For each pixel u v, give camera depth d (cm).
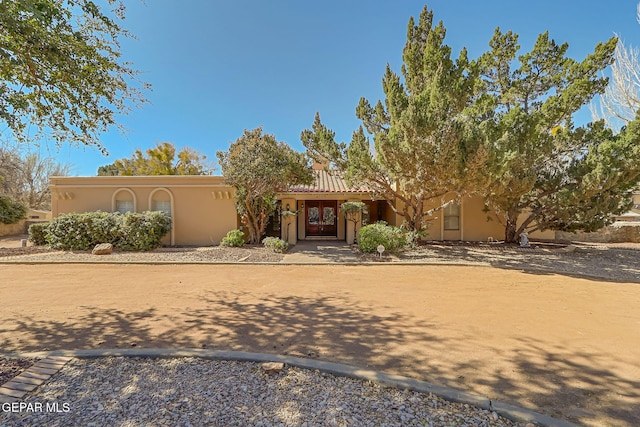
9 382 329
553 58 1447
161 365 375
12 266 1080
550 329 507
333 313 591
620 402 309
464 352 420
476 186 1138
